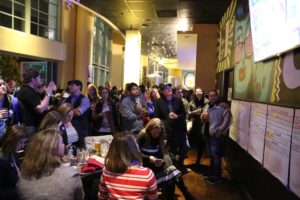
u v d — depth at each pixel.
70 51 10.20
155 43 13.38
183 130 4.36
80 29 10.31
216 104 4.42
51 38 9.59
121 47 17.41
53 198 1.56
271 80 2.87
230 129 5.01
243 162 3.94
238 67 4.59
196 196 3.84
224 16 6.59
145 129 3.00
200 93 6.16
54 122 2.64
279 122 2.52
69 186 1.60
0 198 1.62
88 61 10.57
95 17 11.98
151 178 1.73
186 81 27.22
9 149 1.90
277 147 2.56
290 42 2.23
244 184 3.88
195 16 7.25
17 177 1.78
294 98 2.26
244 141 3.89
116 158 1.74
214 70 7.99
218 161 4.41
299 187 2.08
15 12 8.15
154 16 7.55
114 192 1.71
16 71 8.77
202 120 4.71
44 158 1.61
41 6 9.11
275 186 2.62
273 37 2.65
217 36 7.90
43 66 9.45
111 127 4.59
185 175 4.75
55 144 1.66
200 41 8.05
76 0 6.49
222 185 4.32
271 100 2.85
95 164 2.58
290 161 2.26
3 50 7.32
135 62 9.84
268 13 2.81
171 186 3.20
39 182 1.58
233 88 5.02
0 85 2.82
